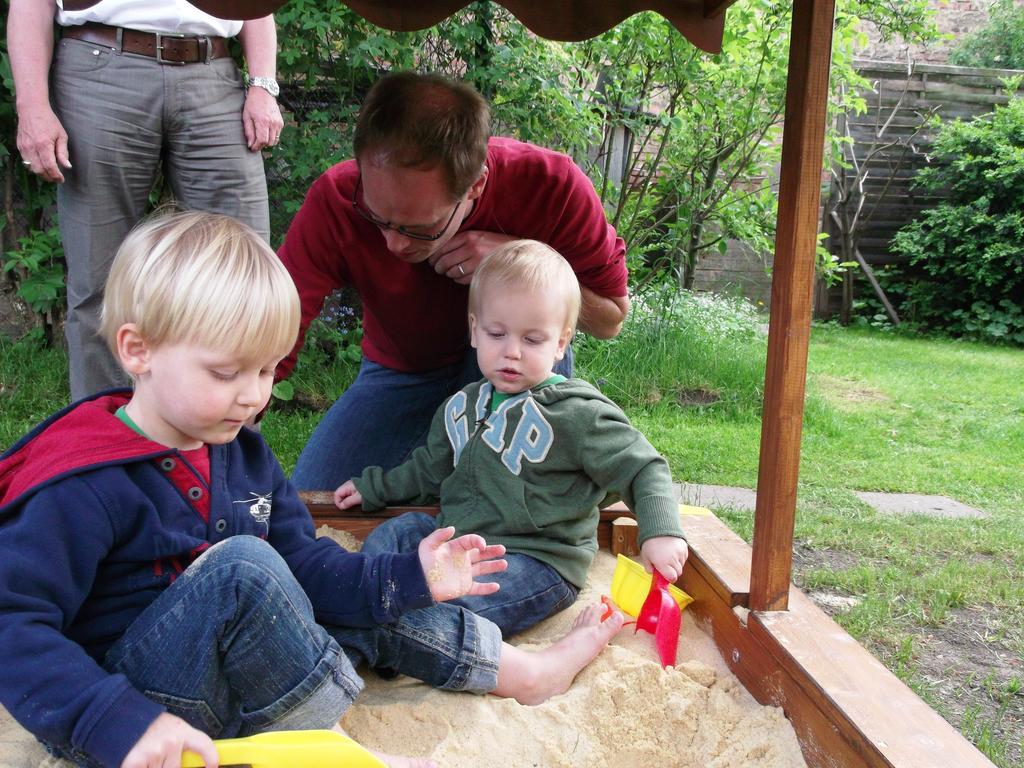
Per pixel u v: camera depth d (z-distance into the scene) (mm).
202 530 1307
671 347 5309
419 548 1432
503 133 4941
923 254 9234
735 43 5355
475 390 2055
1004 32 10500
